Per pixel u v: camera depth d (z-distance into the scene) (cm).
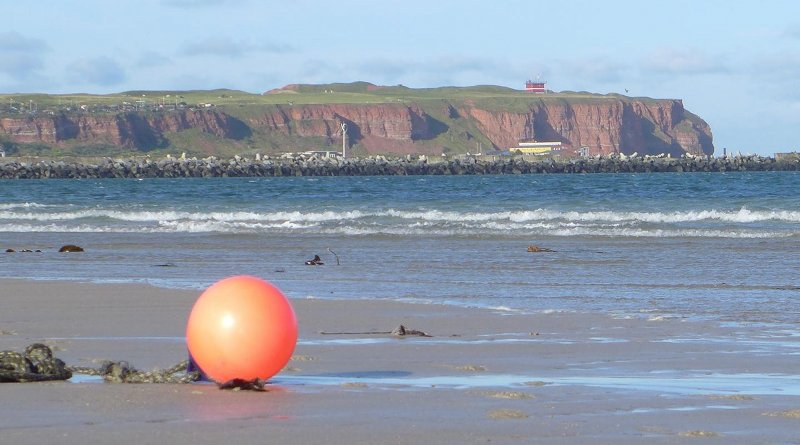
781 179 19562
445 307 3381
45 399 1762
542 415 1655
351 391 1875
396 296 3728
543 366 2223
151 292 3834
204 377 1992
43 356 2066
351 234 7462
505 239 6838
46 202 12875
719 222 7994
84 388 1880
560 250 5897
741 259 5197
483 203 10731
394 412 1670
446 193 13938
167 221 8962
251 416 1630
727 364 2244
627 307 3378
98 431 1509
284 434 1501
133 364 2238
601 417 1641
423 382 1998
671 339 2656
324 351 2461
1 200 13462
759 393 1875
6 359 1997
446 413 1664
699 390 1903
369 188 16988
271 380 2020
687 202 10094
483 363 2270
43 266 5122
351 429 1538
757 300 3553
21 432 1500
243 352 1858
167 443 1438
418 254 5697
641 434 1526
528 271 4681
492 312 3247
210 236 7419
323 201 12025
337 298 3662
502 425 1577
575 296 3709
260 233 7669
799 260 5091
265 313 1878
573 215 8569
